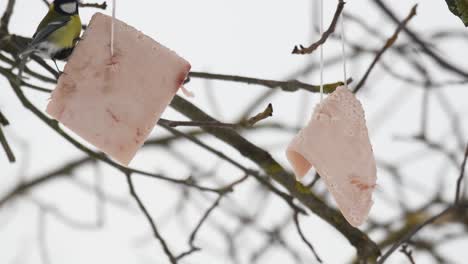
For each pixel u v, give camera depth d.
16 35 3.00
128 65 2.63
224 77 2.98
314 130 2.60
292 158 2.62
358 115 2.62
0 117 3.06
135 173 3.13
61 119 2.61
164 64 2.64
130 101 2.62
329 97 2.62
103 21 2.64
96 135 2.62
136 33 2.64
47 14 2.90
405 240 2.96
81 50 2.63
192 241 3.15
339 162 2.60
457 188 3.00
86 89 2.62
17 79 2.99
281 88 2.94
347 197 2.60
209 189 3.17
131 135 2.62
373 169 2.62
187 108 3.19
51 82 3.02
